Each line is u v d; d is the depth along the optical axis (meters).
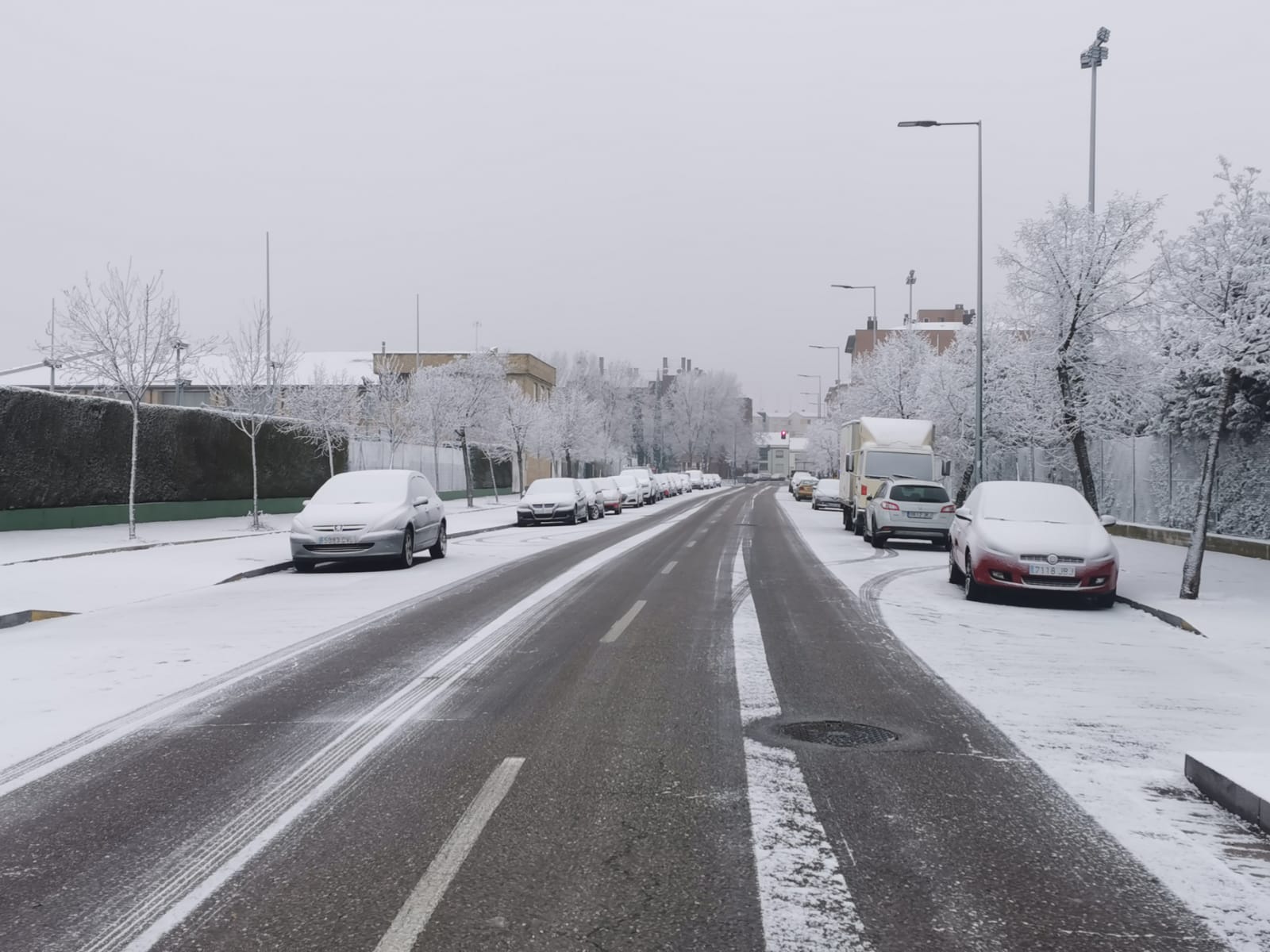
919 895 3.77
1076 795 5.00
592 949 3.31
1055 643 9.83
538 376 77.00
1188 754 5.32
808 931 3.45
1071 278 19.89
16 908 3.62
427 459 44.06
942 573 16.95
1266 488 18.64
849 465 28.94
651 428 130.25
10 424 20.22
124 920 3.53
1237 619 11.12
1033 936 3.44
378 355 64.12
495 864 4.03
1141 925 3.54
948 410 31.20
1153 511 23.39
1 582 13.55
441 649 9.03
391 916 3.56
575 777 5.20
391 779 5.18
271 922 3.51
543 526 31.48
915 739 6.07
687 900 3.69
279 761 5.52
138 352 20.47
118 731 6.16
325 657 8.66
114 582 13.95
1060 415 20.55
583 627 10.36
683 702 6.98
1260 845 4.35
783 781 5.16
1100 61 21.66
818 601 12.80
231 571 15.52
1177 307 13.15
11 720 6.45
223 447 27.80
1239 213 12.54
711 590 13.70
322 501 17.20
